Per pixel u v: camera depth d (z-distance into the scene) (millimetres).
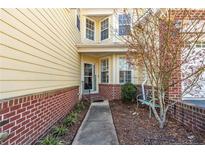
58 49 6129
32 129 3885
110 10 11703
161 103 5246
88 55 11930
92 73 12336
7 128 2908
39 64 4371
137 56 5828
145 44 5309
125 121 6090
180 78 5633
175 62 5008
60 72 6391
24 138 3494
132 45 5566
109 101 10758
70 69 8281
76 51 10109
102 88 12094
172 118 6070
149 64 5441
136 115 6973
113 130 5066
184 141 4066
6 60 2918
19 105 3322
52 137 4363
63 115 6750
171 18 5109
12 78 3096
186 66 5422
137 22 5926
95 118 6695
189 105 4996
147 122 5840
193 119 4797
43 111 4582
